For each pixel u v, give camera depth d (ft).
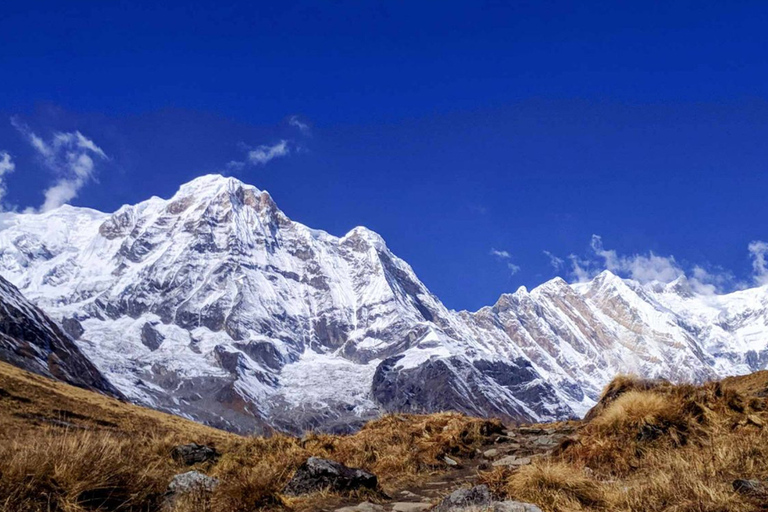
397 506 34.40
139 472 32.35
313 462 37.11
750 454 33.40
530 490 31.17
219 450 50.57
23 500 26.35
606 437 40.83
